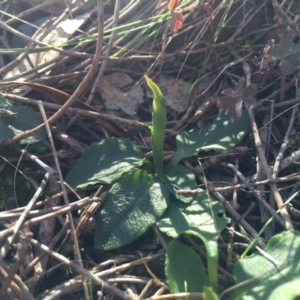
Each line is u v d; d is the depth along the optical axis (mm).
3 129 166
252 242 135
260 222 158
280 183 165
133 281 140
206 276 132
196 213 148
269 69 179
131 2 206
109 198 154
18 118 170
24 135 163
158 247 152
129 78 195
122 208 152
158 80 195
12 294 124
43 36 200
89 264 149
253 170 171
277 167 159
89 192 165
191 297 126
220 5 193
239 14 199
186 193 152
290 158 163
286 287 122
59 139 174
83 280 131
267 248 135
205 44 198
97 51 160
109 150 165
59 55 192
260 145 163
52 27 203
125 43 198
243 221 152
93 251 153
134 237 147
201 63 198
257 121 180
